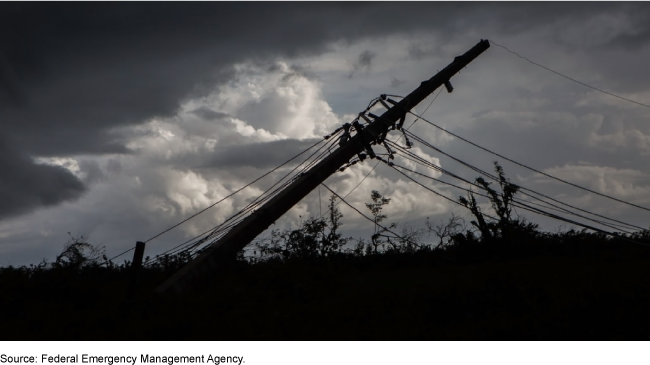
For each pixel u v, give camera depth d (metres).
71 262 26.53
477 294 20.09
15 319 18.12
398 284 24.12
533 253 31.92
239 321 17.77
